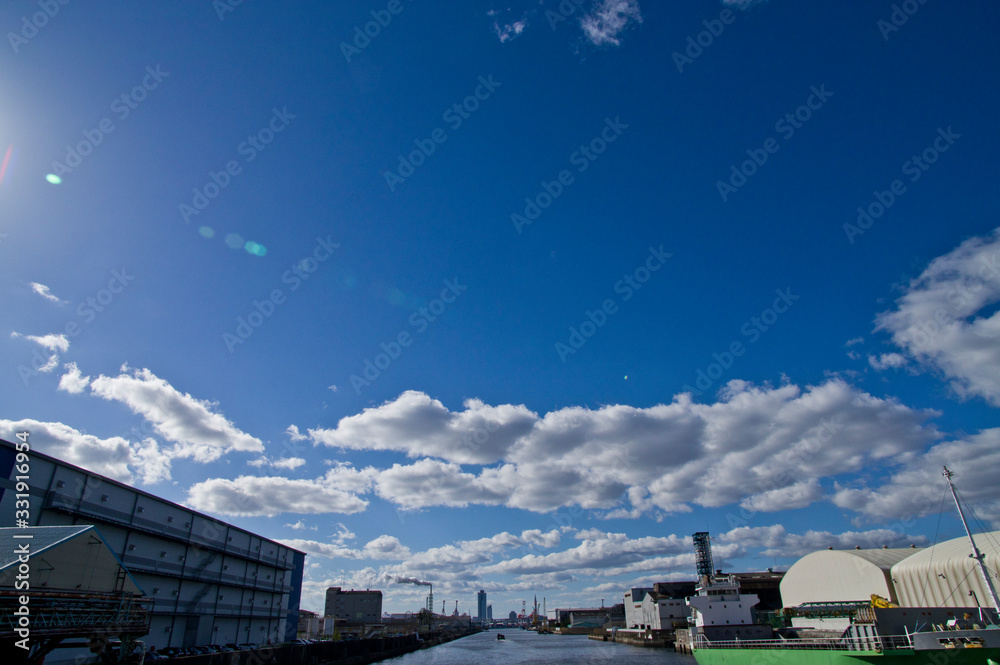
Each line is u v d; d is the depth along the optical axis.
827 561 81.25
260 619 76.19
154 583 54.12
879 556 76.88
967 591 57.97
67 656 38.53
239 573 70.56
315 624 132.00
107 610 32.53
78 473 45.75
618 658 100.75
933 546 66.31
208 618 62.97
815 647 46.91
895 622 41.94
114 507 49.28
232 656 54.03
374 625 181.88
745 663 55.34
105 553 34.94
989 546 56.66
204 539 62.81
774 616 84.06
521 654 121.94
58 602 29.58
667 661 91.94
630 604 176.50
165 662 47.56
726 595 79.06
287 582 85.06
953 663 35.88
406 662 104.00
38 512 41.81
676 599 140.62
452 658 113.44
